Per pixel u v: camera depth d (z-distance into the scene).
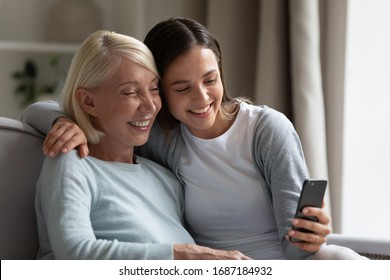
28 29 3.93
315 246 1.91
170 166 2.22
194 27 2.03
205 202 2.16
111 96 1.96
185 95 2.01
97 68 1.95
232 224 2.18
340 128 3.27
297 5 3.16
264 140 2.09
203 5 3.74
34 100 3.86
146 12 3.78
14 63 3.89
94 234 1.93
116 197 1.97
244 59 3.52
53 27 3.77
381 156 3.34
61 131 1.95
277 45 3.29
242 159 2.14
